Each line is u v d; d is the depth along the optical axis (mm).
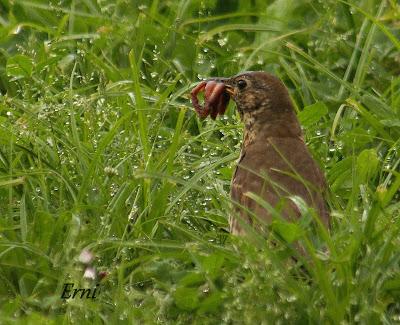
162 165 12570
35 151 12672
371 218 10719
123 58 14695
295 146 11977
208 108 12758
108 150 12828
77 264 10969
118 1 15117
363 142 13164
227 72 14531
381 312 10102
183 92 13445
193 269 10984
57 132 12906
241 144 12719
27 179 12172
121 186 11914
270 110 12289
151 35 14750
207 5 15227
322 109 13148
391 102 13711
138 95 12523
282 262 10492
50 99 13383
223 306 10461
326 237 10367
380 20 14391
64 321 10250
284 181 11539
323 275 10117
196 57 14531
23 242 11203
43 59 14305
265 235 10766
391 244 10500
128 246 11266
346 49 14570
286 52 14750
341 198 12453
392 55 14430
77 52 14406
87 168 12375
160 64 14492
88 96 13898
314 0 15039
